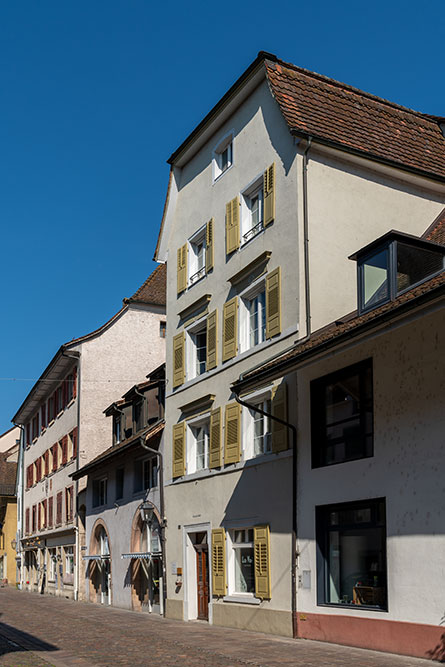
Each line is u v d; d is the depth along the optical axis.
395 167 18.12
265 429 17.92
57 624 20.70
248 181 19.64
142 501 25.69
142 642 15.60
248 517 17.81
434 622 11.81
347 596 14.27
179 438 22.19
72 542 35.66
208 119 21.48
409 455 12.73
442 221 18.27
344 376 14.85
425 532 12.19
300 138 17.16
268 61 18.73
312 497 15.32
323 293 16.92
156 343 36.12
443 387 12.12
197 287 22.09
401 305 11.00
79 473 32.12
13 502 56.25
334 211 17.47
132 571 26.56
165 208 24.39
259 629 16.84
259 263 18.41
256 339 19.09
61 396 38.81
